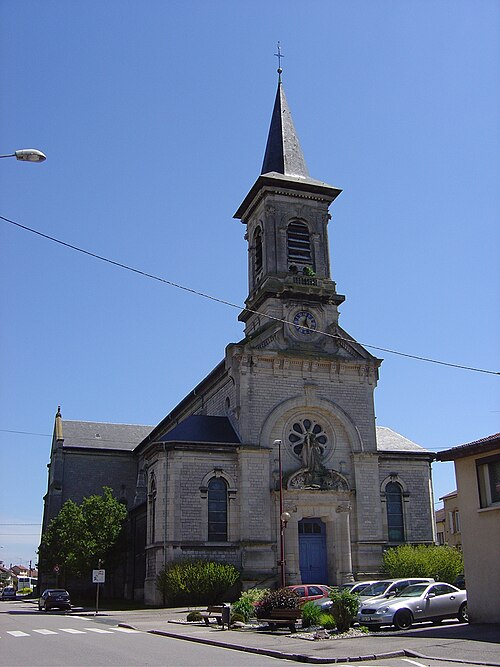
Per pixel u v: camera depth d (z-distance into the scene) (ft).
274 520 139.13
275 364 148.77
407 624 81.41
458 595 86.63
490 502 83.05
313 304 158.30
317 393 150.51
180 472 138.00
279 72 188.55
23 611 152.05
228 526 137.69
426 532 152.46
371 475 148.87
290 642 72.95
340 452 149.38
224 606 91.76
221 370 155.94
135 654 63.10
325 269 164.25
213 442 141.69
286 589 89.25
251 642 73.20
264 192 165.37
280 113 181.27
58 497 208.85
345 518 142.82
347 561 140.15
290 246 163.84
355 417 151.94
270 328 151.84
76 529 169.99
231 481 140.15
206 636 80.07
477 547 83.35
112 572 177.88
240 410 144.25
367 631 79.25
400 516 152.05
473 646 63.21
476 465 84.94
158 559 134.21
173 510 135.23
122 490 216.33
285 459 144.77
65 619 117.70
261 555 136.05
